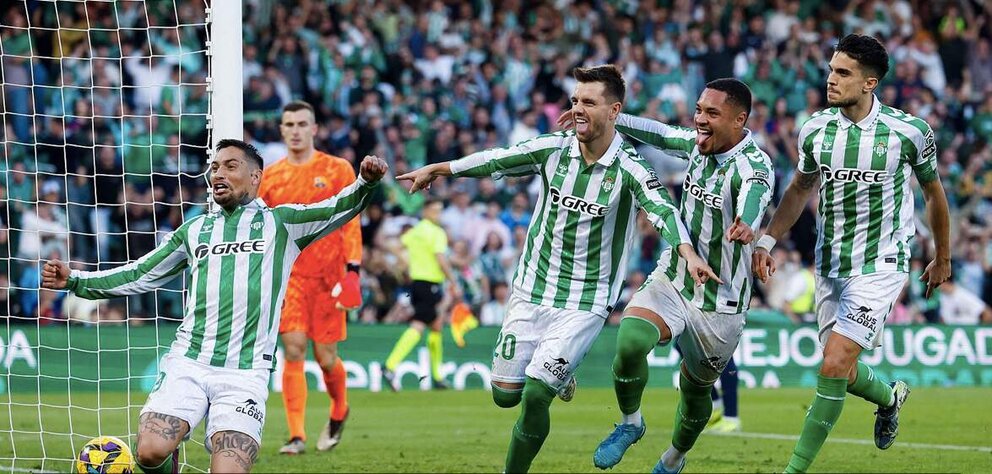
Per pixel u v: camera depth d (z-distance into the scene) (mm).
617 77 11953
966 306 35250
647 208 11844
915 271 35125
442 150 36188
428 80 37562
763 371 30625
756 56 40219
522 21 41219
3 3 33750
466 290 33062
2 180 30641
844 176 12938
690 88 40156
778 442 19078
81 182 31734
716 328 12695
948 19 43156
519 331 12461
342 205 11445
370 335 28734
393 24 39188
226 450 10617
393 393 27359
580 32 41188
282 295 11406
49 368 24906
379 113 36188
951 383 31391
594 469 16172
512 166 12391
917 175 13211
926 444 18891
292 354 17062
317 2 38062
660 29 41000
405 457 16969
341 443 18531
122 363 25438
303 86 36250
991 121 41344
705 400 13414
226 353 11039
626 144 12297
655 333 12391
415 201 34875
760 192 11938
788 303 33531
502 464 16328
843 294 13109
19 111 32688
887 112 12914
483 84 38469
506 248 34625
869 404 25438
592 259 12266
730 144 12312
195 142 33750
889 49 42500
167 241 11500
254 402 10953
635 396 12688
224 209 11445
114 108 33625
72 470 15016
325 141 35531
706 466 16438
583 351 12250
